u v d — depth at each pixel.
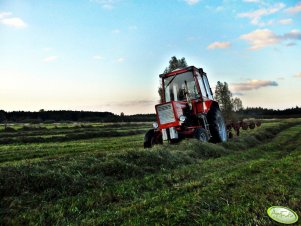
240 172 4.95
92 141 18.09
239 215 2.88
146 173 5.76
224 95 38.91
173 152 7.30
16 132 27.61
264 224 2.66
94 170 5.32
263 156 8.10
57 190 4.38
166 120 8.94
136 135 25.05
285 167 5.08
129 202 3.88
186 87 10.13
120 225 2.89
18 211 3.63
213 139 10.46
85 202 3.86
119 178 5.33
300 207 3.05
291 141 12.99
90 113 101.56
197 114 9.75
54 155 10.96
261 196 3.42
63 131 29.20
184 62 25.91
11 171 4.64
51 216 3.38
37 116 92.19
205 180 4.60
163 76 10.62
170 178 5.05
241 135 13.75
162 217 3.01
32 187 4.34
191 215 2.98
